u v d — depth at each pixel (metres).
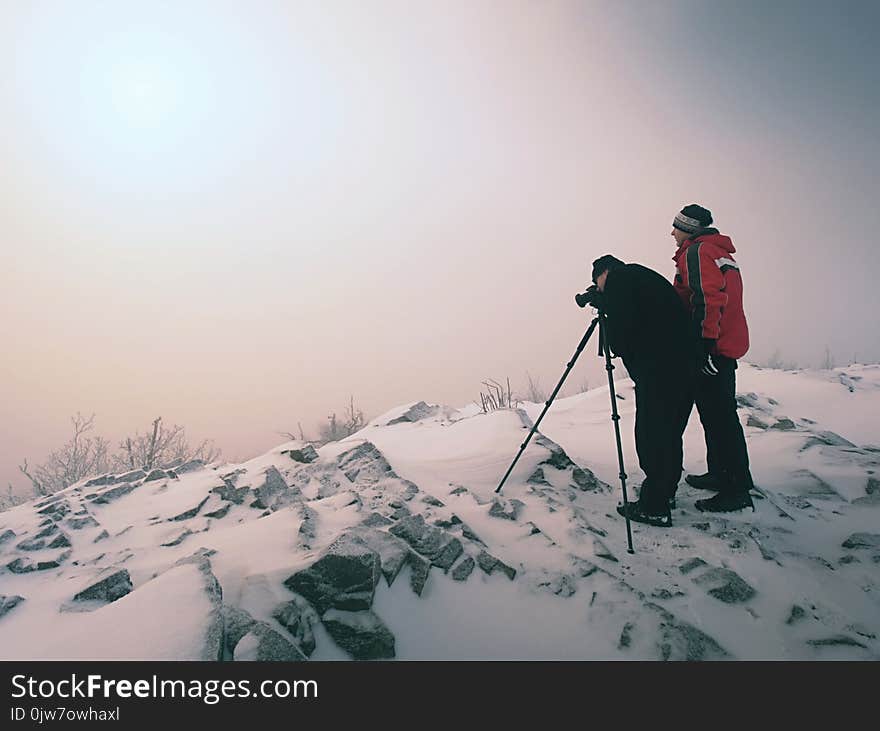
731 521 3.43
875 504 3.86
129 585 2.33
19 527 3.08
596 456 5.55
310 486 3.86
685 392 3.46
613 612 2.25
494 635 2.12
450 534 2.80
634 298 3.40
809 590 2.54
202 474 4.43
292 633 1.87
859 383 8.28
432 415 8.21
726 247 3.72
